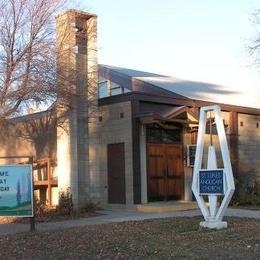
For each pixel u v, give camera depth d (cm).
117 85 2227
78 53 1827
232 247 1023
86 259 959
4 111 1698
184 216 1590
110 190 2022
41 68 1672
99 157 2003
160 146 2034
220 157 2228
